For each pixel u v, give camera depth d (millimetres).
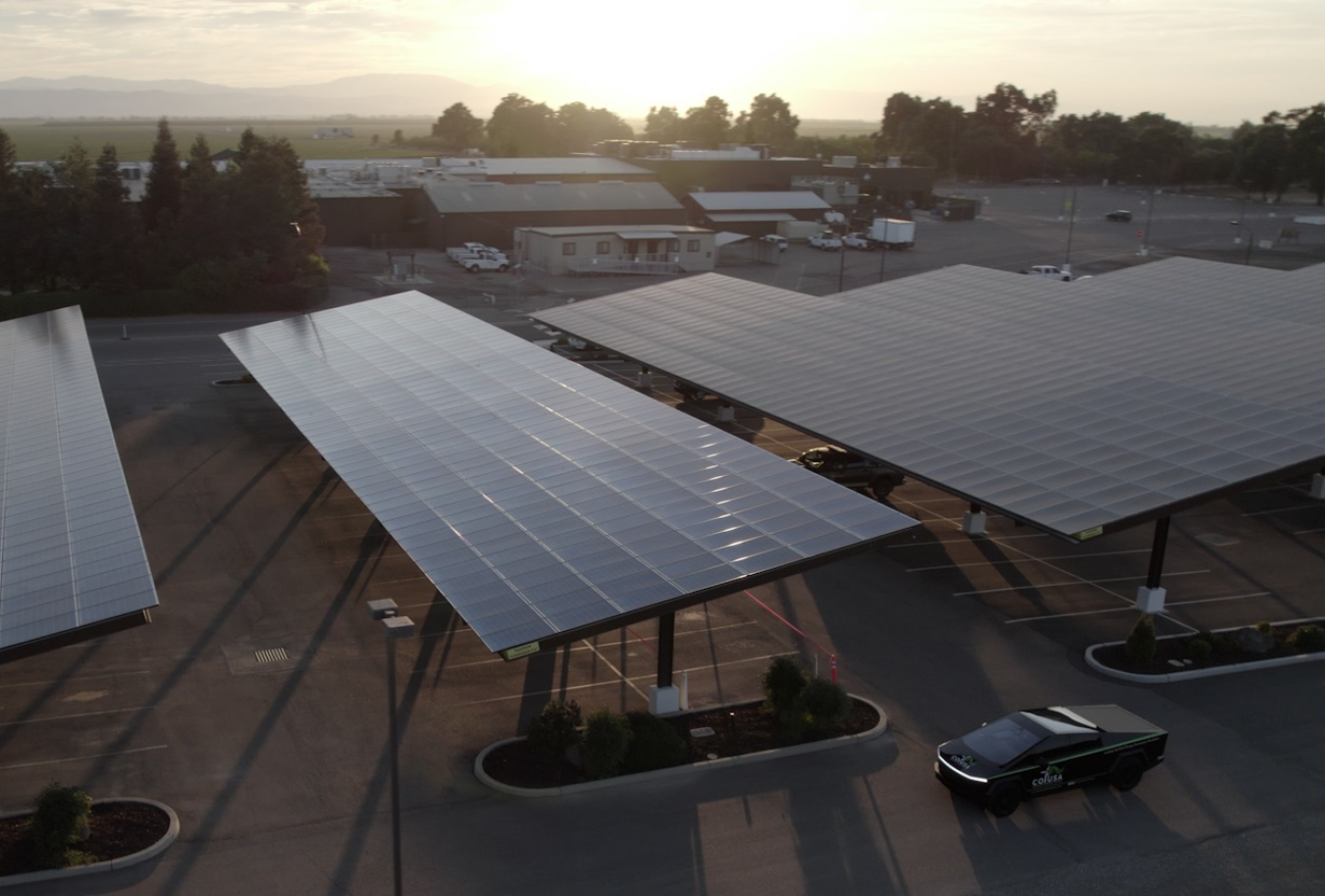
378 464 35125
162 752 26000
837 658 31688
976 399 42812
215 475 47469
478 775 24891
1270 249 127375
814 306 62156
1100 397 41406
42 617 23594
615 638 32906
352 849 22172
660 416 38062
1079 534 30094
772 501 29812
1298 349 46625
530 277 104438
